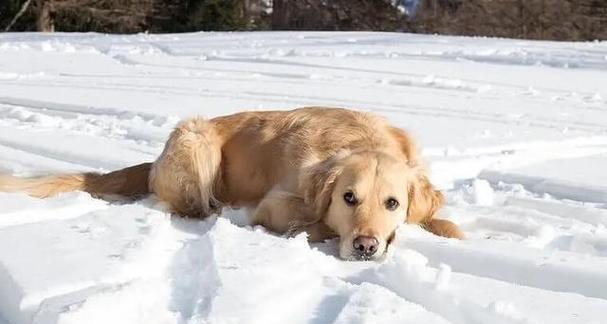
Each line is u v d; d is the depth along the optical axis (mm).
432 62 5996
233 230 1955
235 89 4367
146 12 14375
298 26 15727
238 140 2332
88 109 3684
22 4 13789
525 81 5016
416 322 1566
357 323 1563
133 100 3904
